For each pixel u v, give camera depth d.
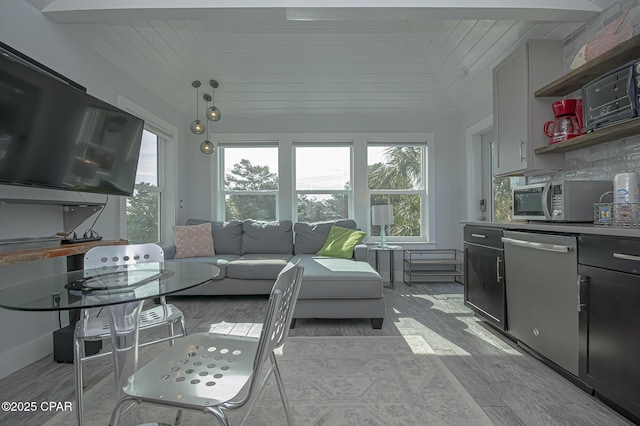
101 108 2.18
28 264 2.01
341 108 4.27
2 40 1.83
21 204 1.96
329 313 2.62
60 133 1.91
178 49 3.23
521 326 2.06
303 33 3.47
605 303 1.43
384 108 4.27
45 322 2.13
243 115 4.34
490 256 2.39
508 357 2.05
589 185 1.94
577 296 1.59
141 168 3.47
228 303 3.30
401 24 3.37
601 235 1.45
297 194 4.41
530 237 1.95
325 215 4.42
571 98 2.36
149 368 1.07
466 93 3.84
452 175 4.34
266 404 1.57
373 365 1.96
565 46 2.41
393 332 2.51
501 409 1.51
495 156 2.82
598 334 1.47
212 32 3.32
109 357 2.11
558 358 1.73
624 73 1.62
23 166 1.72
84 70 2.47
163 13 2.13
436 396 1.62
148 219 3.63
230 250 3.96
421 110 4.30
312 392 1.67
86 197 2.50
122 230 2.90
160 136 3.77
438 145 4.36
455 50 3.32
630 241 1.30
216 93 4.06
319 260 3.37
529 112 2.41
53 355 2.08
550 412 1.48
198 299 3.45
